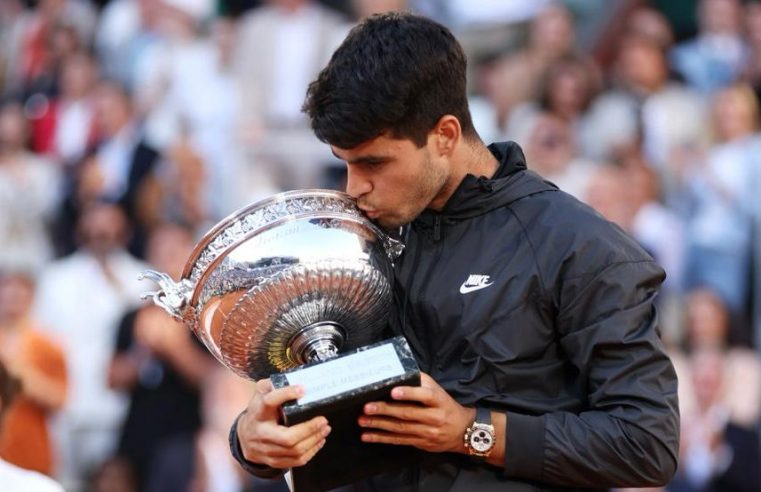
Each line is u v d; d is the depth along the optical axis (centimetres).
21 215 2645
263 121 2538
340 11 2617
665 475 784
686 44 2662
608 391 780
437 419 756
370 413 749
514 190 815
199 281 793
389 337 839
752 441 2019
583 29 2705
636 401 777
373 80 761
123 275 2422
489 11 2630
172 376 2170
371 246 800
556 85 2459
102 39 2961
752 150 2378
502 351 787
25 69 3019
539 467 778
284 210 790
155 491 2077
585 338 782
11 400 1041
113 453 2177
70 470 2241
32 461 1955
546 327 793
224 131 2592
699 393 2067
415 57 770
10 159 2722
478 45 2631
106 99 2720
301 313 793
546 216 802
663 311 2216
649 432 771
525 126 2433
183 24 2833
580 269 782
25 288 2288
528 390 798
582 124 2453
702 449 2030
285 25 2567
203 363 2183
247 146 2520
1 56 3077
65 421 2200
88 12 3066
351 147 771
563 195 816
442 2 2656
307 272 778
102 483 2130
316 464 792
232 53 2656
